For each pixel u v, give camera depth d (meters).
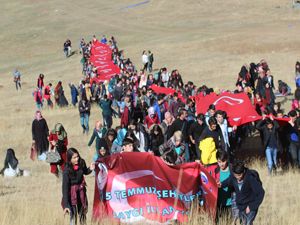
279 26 65.00
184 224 9.98
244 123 18.61
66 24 85.56
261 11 79.81
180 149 12.96
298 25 64.44
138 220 10.12
